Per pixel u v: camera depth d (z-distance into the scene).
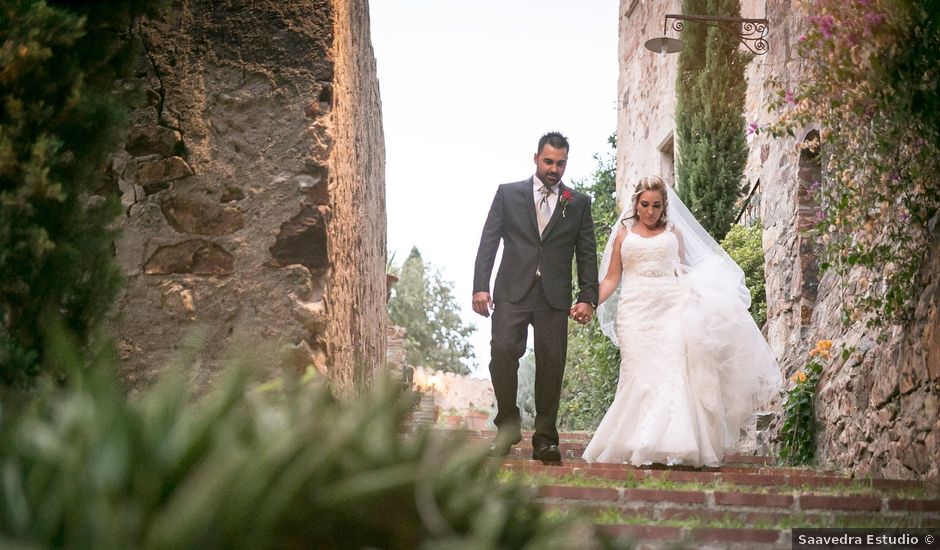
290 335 5.27
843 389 7.31
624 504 5.00
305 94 5.55
